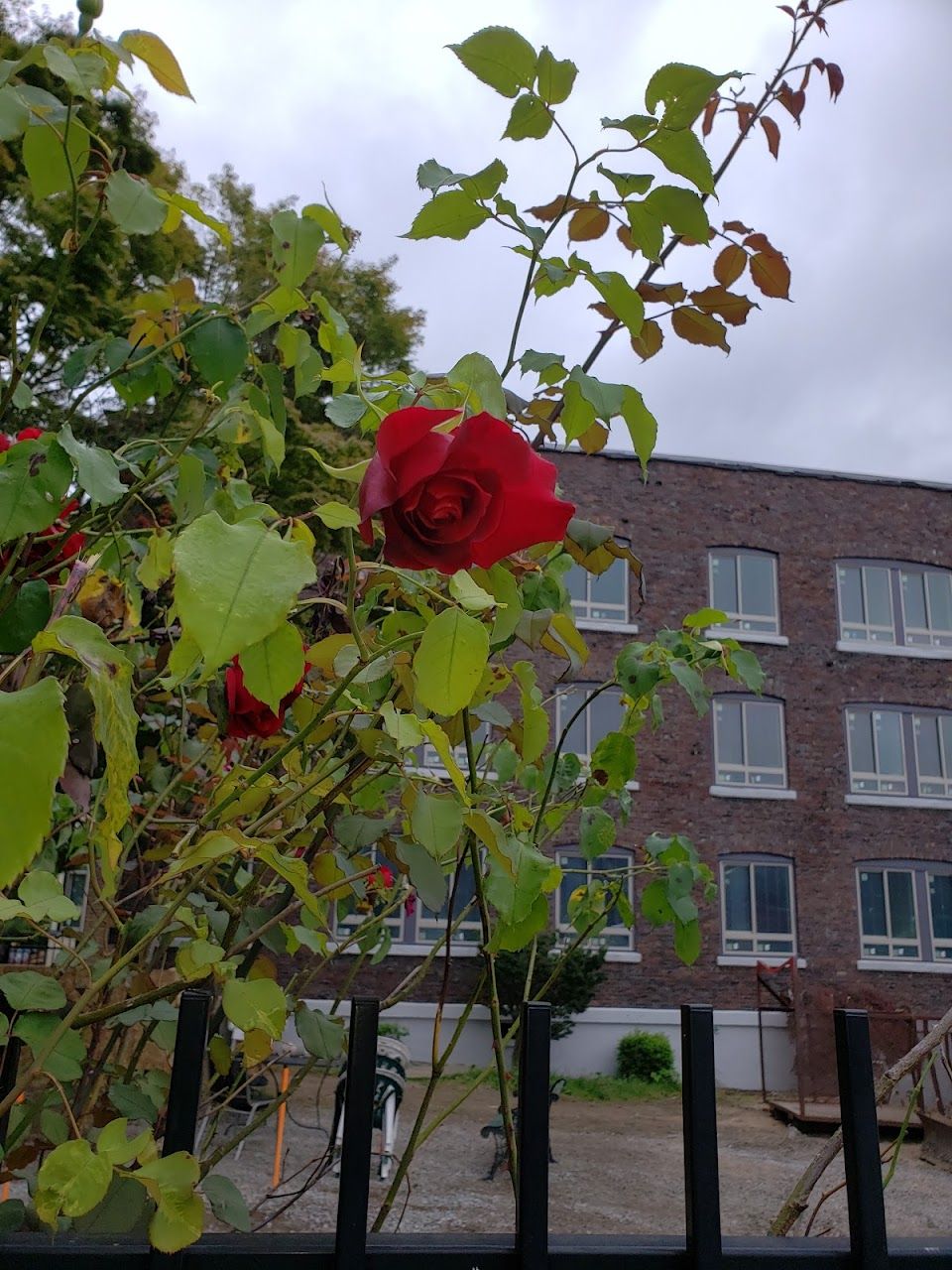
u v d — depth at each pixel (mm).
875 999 13406
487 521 738
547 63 983
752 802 15461
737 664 1891
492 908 1330
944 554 17047
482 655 771
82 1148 734
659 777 15250
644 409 1090
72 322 4848
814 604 16484
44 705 436
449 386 951
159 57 995
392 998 1364
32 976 973
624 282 1104
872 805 15781
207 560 478
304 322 1340
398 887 1849
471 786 1188
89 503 1023
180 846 984
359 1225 880
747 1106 12703
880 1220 991
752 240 1360
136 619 1366
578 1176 8406
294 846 1359
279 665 670
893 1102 10750
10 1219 947
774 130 1513
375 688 1187
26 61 916
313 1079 9352
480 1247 929
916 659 16547
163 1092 1247
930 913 15555
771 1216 6977
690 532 16406
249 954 1360
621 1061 13883
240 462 1520
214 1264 850
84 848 1625
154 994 937
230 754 1632
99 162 1075
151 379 1380
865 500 17094
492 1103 10633
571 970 13359
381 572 1106
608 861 14695
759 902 15195
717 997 14547
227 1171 6359
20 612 870
